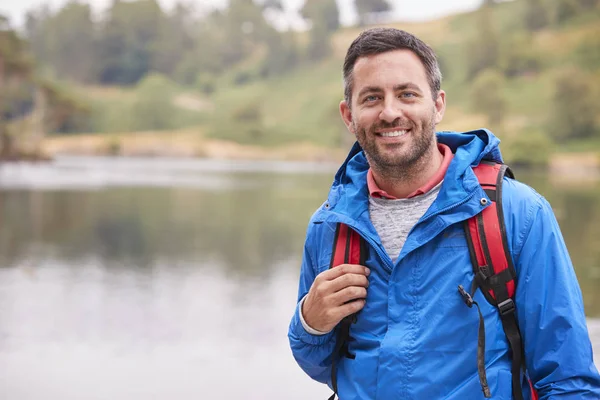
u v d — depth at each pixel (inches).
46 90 3587.6
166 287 397.4
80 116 4372.5
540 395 67.6
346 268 73.0
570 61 4544.8
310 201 1158.3
